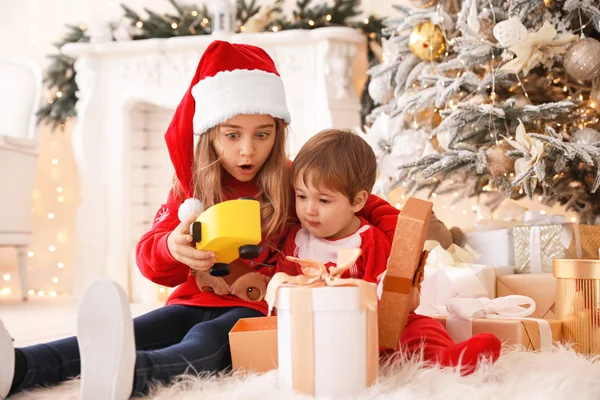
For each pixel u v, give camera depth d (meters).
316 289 1.05
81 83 3.91
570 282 1.50
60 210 4.20
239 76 1.40
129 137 3.96
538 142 2.04
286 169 1.44
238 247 1.20
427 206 1.22
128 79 3.88
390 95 2.84
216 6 3.69
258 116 1.39
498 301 1.53
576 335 1.49
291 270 1.40
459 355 1.13
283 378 1.08
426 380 1.09
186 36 3.76
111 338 1.00
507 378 1.12
